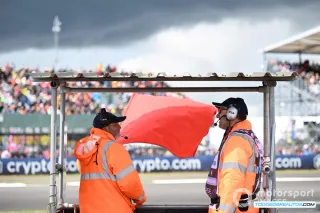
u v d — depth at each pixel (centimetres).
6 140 4119
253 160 913
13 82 5209
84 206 955
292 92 5097
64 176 1101
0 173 4059
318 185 3316
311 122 4406
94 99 5125
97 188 942
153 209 1112
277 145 4422
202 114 1173
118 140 1159
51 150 1001
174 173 4281
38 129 4166
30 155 4162
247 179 911
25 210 2348
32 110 5169
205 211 1112
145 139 1163
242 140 905
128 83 5156
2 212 2283
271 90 1000
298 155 4388
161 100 1209
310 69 5647
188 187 3338
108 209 935
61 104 1091
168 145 1171
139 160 4266
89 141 959
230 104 949
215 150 4409
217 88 1077
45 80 995
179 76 973
